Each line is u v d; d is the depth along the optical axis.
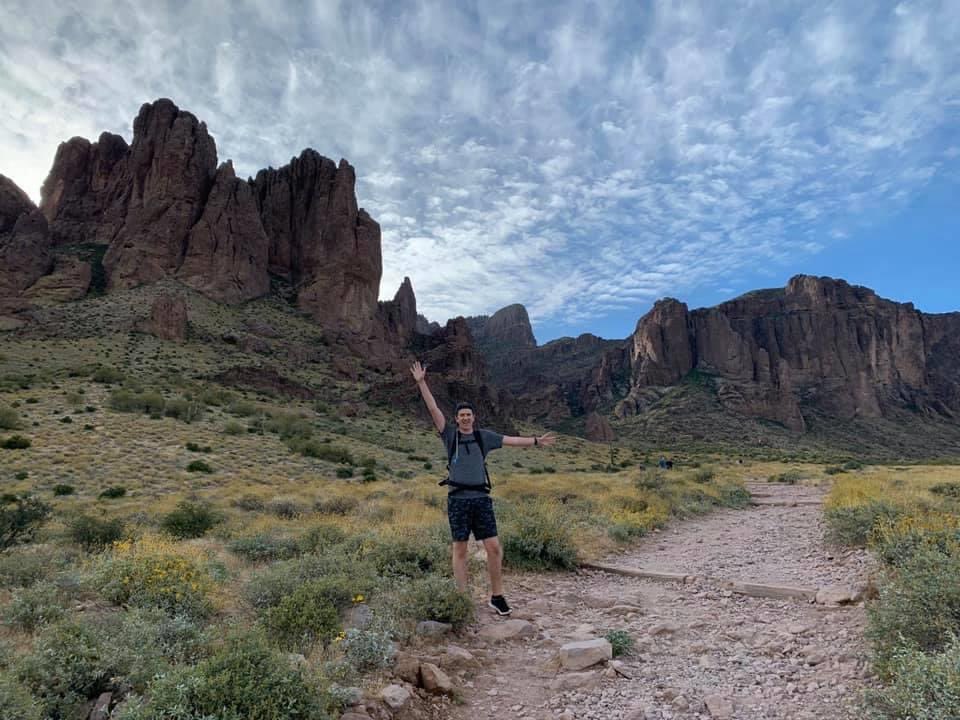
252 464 47.00
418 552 8.16
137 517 20.31
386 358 137.88
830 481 37.59
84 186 145.25
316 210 158.50
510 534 9.44
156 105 144.38
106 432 49.34
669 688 4.37
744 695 4.19
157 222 129.25
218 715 3.33
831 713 3.74
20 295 108.12
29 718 3.23
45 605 5.69
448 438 6.19
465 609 5.77
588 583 8.51
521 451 95.62
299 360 117.31
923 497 12.47
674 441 162.75
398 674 4.47
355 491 31.56
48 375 69.75
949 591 4.15
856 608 6.05
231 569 8.94
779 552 10.49
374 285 160.00
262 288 142.00
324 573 6.98
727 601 7.11
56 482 34.38
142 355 89.69
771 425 182.75
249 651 3.79
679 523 16.64
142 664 4.09
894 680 3.84
